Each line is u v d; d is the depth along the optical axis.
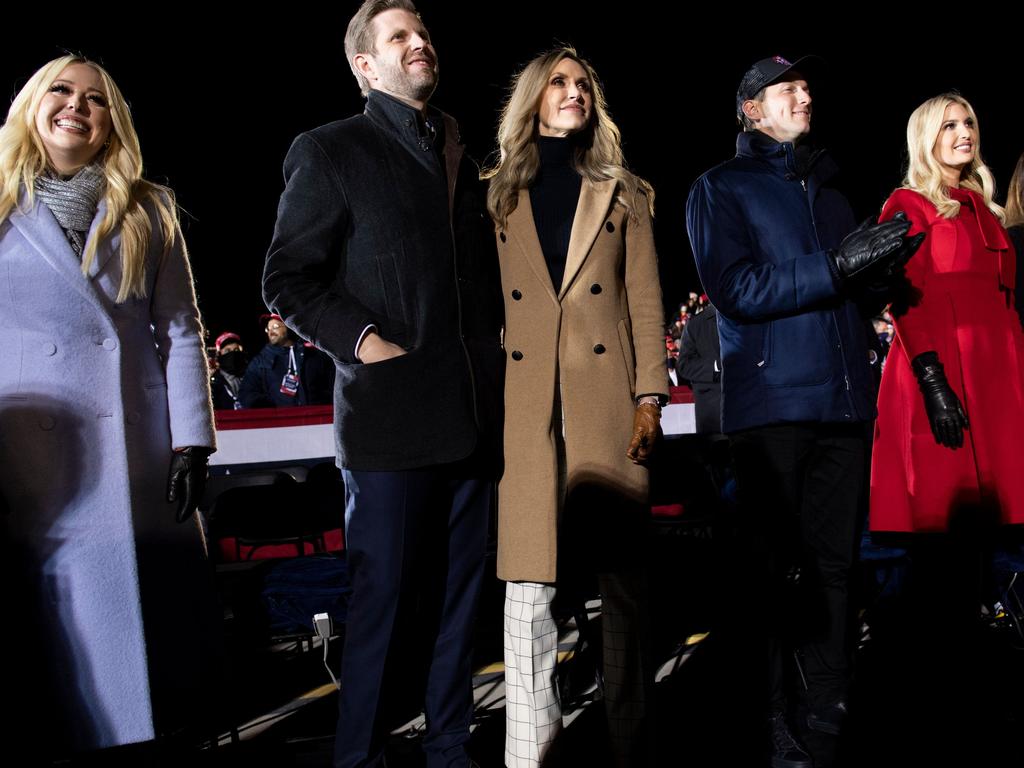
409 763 2.21
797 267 2.12
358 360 1.71
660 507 4.52
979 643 2.71
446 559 1.93
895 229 2.06
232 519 3.09
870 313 2.38
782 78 2.32
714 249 2.28
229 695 1.98
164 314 1.95
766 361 2.22
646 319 2.04
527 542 1.89
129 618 1.79
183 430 1.88
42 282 1.76
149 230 1.90
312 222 1.76
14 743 1.72
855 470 2.27
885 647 2.95
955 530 2.43
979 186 2.65
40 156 1.84
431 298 1.81
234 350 7.06
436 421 1.77
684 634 3.28
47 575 1.74
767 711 2.21
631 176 2.08
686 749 2.26
